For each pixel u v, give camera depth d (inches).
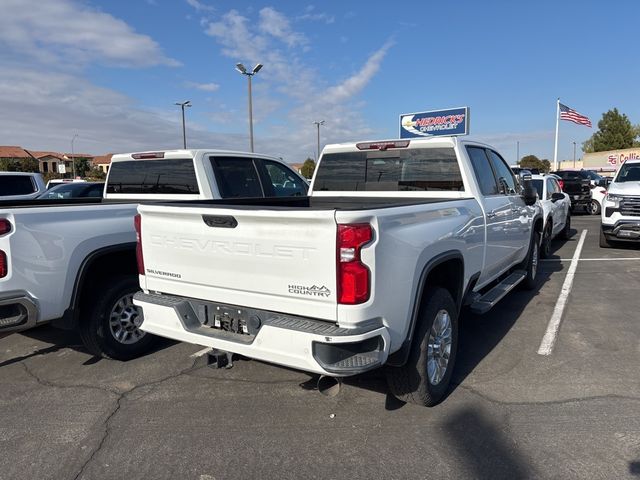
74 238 167.3
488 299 189.2
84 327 177.5
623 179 435.5
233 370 175.5
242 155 247.6
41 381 169.0
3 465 120.6
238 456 122.6
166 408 147.9
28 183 449.1
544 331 209.9
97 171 2652.6
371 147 203.2
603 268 344.8
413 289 128.1
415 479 112.7
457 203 163.2
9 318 155.3
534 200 235.0
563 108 1300.4
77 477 115.8
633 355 181.9
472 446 125.1
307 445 126.8
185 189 229.8
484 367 173.2
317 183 219.6
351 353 114.7
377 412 143.2
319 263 112.7
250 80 927.7
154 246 145.9
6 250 150.7
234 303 129.4
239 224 124.3
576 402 146.3
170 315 139.4
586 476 112.1
